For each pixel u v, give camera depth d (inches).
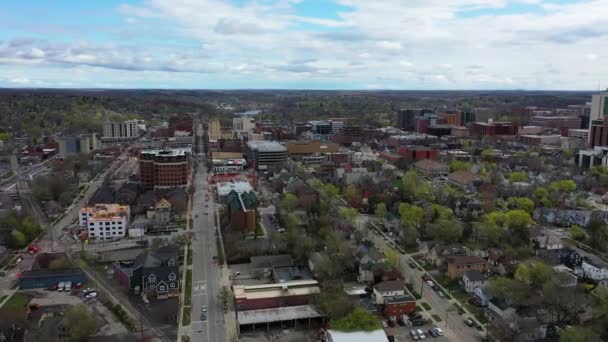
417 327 6624.0
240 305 6860.2
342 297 6786.4
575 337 5659.5
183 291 7603.4
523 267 7647.6
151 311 6919.3
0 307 6953.7
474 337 6363.2
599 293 7027.6
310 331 6476.4
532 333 6102.4
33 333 5974.4
